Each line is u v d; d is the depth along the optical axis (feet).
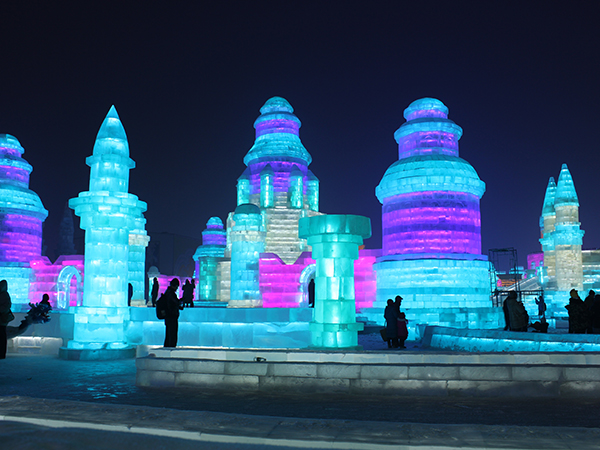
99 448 15.83
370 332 80.02
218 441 16.21
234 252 99.96
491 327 83.56
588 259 183.62
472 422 20.67
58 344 52.65
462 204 94.32
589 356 28.86
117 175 54.39
